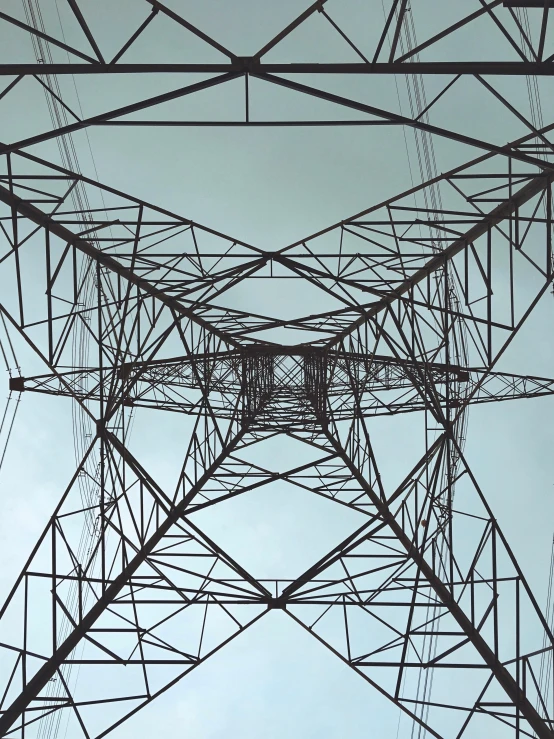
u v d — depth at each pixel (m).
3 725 10.28
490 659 11.38
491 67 7.68
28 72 7.46
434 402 13.48
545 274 10.52
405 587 13.58
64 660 11.27
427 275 14.52
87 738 11.24
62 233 12.08
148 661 12.01
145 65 7.58
